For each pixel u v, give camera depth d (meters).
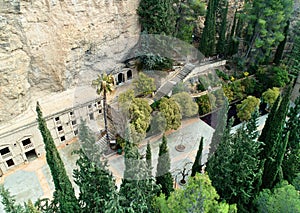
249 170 14.02
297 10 38.09
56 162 10.90
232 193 14.52
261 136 16.84
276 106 15.89
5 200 11.01
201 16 36.69
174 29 29.95
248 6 33.72
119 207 10.85
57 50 25.22
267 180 17.12
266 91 34.06
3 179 25.05
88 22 24.66
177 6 33.41
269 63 37.34
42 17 23.58
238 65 36.62
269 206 15.29
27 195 23.81
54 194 13.07
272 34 33.69
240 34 37.97
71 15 24.00
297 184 18.08
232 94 33.38
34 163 26.59
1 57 22.39
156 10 24.38
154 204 12.13
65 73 26.48
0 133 23.92
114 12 24.81
